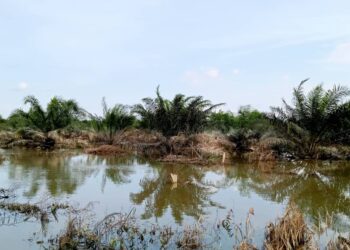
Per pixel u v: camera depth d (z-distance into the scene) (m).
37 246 5.60
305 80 18.58
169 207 8.25
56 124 22.89
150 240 5.91
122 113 23.38
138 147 19.81
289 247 5.37
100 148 19.69
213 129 23.36
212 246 5.75
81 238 5.80
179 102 21.52
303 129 18.44
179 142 18.28
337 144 18.78
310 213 8.03
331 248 5.47
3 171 12.45
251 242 5.94
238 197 9.52
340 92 17.92
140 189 10.17
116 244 5.64
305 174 13.74
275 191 10.45
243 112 28.98
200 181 11.76
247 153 19.48
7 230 6.29
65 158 16.94
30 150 20.62
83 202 8.41
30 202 8.13
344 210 8.36
